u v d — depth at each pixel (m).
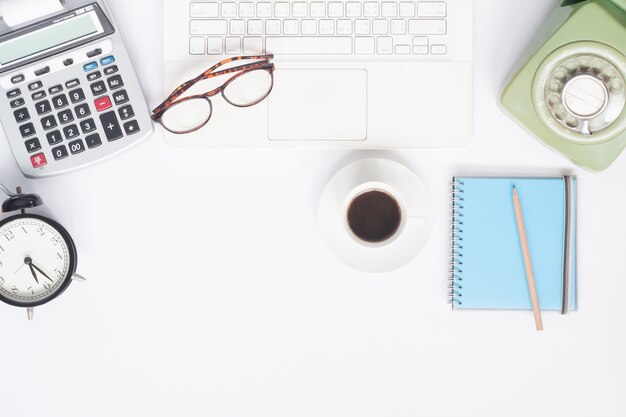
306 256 0.79
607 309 0.79
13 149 0.73
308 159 0.79
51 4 0.71
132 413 0.80
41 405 0.80
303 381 0.80
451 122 0.76
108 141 0.73
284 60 0.75
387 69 0.75
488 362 0.80
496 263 0.78
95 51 0.73
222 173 0.79
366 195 0.74
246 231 0.79
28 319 0.80
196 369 0.80
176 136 0.76
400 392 0.80
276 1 0.75
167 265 0.80
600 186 0.78
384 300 0.79
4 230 0.73
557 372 0.79
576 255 0.78
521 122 0.72
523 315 0.79
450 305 0.79
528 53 0.73
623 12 0.68
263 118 0.76
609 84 0.69
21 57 0.73
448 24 0.75
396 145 0.76
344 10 0.75
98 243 0.79
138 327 0.80
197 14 0.75
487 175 0.78
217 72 0.73
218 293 0.80
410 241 0.76
